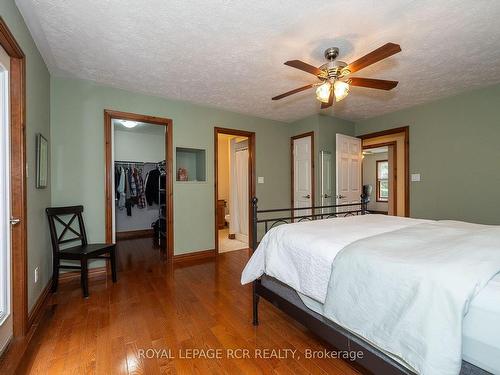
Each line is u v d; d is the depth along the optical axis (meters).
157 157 5.57
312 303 1.44
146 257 3.72
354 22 1.84
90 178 2.92
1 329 1.54
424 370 0.85
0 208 1.57
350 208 4.32
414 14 1.75
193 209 3.67
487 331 0.83
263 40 2.07
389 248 1.26
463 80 2.91
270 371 1.43
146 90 3.14
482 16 1.78
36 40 2.06
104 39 2.05
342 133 4.57
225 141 6.55
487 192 3.15
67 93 2.79
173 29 1.92
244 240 4.78
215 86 3.02
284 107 3.85
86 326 1.87
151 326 1.88
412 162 3.90
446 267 0.98
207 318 2.00
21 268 1.73
